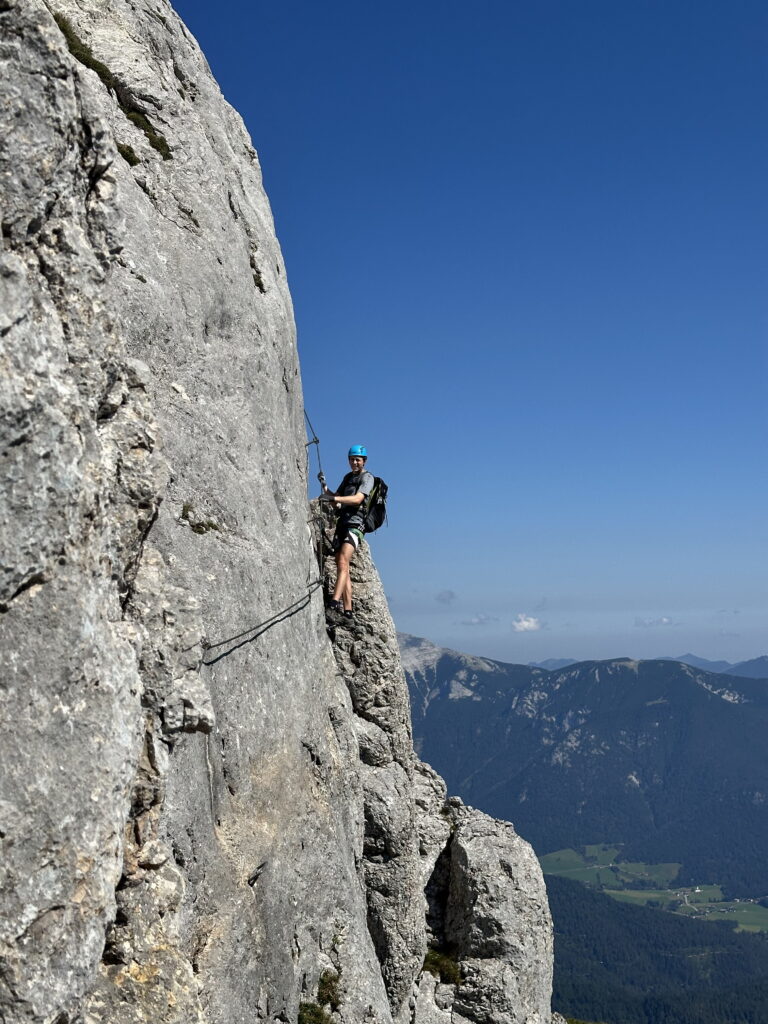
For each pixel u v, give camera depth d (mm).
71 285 10164
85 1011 9477
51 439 8680
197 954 12945
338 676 23703
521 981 27891
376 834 24391
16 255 9141
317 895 17453
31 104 9477
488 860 29000
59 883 8344
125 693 9711
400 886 24656
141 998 10094
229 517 15875
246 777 15109
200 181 17078
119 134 15461
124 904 10547
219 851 13820
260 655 16188
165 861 11281
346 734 22141
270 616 16812
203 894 13156
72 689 8812
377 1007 18047
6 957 7824
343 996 17234
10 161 9336
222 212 17625
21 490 8398
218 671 14398
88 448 9492
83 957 8469
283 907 15844
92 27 16562
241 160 20688
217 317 16734
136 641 10516
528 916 28609
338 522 22594
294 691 17781
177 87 18000
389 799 24531
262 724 15938
